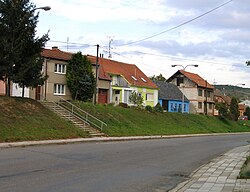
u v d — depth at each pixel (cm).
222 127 6862
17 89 4050
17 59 2903
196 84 8588
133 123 4434
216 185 1178
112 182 1196
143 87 6481
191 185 1187
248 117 10306
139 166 1630
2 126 2534
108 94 5497
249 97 15412
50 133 2819
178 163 1828
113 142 2970
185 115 6384
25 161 1544
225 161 1941
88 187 1084
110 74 5744
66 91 4638
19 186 1035
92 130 3425
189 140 3797
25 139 2478
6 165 1407
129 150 2311
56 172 1311
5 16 2919
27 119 2883
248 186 1151
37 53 3100
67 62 4666
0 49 2870
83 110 3975
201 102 8775
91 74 4769
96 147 2394
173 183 1257
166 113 5844
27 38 2989
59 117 3350
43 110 3297
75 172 1339
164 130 4769
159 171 1520
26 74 3017
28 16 2984
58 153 1914
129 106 5297
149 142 3158
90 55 6144
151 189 1129
